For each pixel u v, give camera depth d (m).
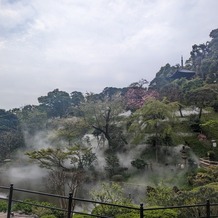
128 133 36.72
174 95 42.56
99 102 37.91
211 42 72.25
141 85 53.09
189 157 31.55
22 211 12.85
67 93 71.19
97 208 9.62
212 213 9.00
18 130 52.56
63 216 12.51
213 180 20.00
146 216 8.25
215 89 38.94
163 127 32.09
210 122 35.25
